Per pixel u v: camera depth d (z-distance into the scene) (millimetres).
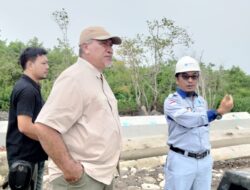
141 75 15516
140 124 8867
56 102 2738
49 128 2719
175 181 3830
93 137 2811
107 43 2963
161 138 7473
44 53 3713
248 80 25891
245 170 1996
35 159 3607
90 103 2812
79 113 2787
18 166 3422
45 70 3707
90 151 2822
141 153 7000
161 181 6258
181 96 3840
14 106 3570
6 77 17281
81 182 2795
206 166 3875
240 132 8469
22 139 3555
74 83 2773
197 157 3809
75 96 2758
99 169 2838
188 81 3795
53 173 2920
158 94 15836
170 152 3904
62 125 2740
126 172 6473
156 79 15789
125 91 17219
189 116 3715
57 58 17531
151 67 15453
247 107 18781
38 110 3615
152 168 6840
